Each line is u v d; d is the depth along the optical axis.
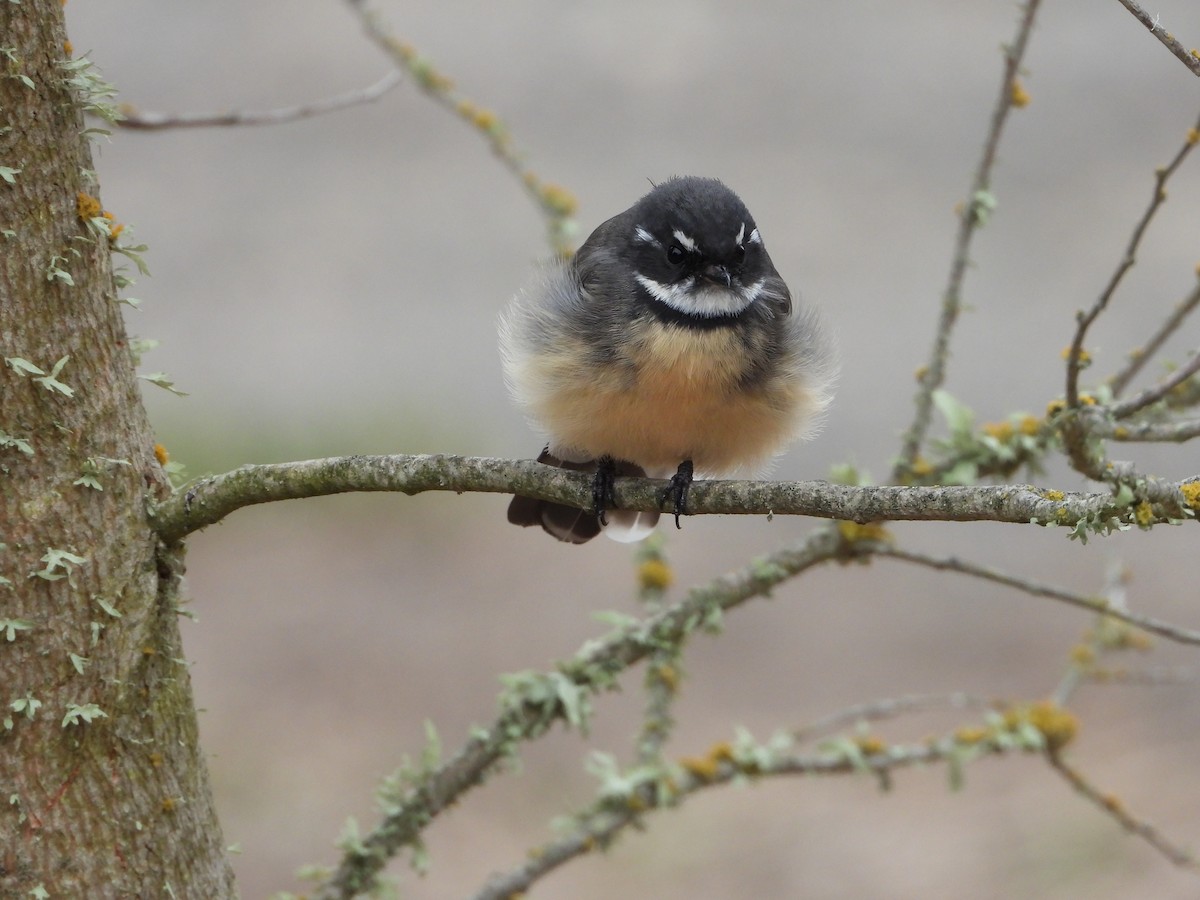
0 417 4.56
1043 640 14.73
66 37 4.62
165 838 4.81
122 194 23.11
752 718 13.55
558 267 7.48
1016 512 4.32
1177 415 7.14
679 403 6.99
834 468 7.05
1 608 4.57
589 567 16.55
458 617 15.39
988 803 12.39
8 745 4.58
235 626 15.15
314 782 12.49
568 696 6.26
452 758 6.25
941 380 7.21
